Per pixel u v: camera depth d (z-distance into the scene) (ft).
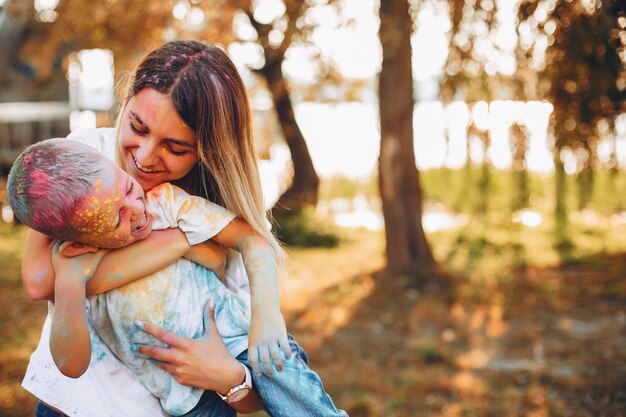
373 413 16.49
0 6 36.86
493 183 29.84
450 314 25.53
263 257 5.50
